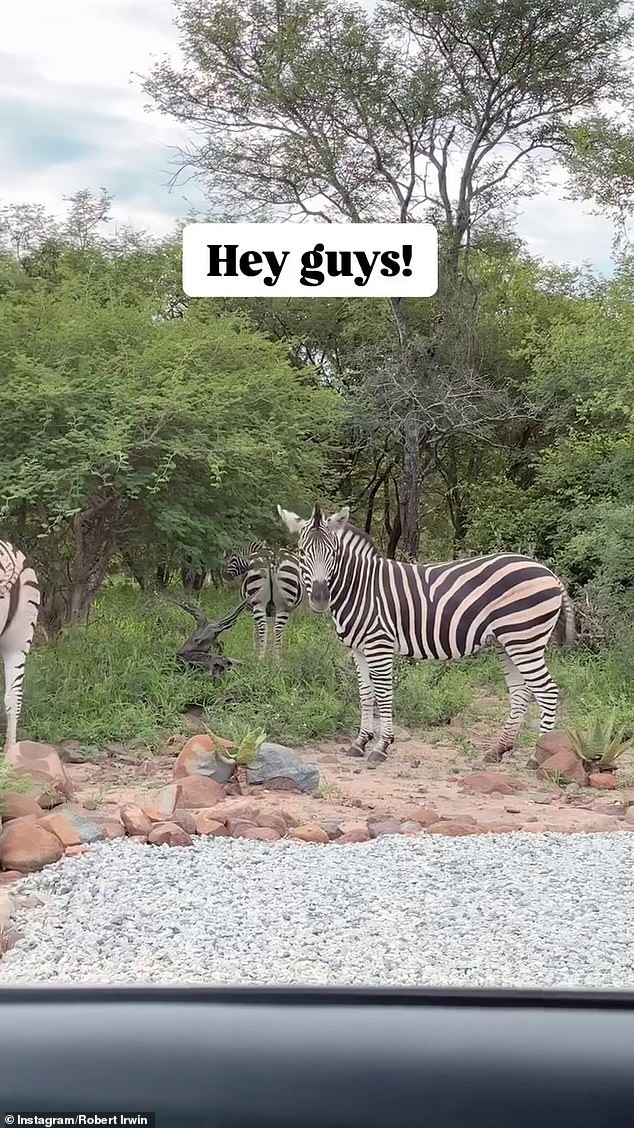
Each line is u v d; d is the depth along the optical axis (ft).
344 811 22.54
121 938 14.02
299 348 72.95
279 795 23.80
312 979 12.67
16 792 19.61
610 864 17.74
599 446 52.29
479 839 19.31
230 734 28.02
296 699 31.42
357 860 17.61
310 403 42.78
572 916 15.15
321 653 35.17
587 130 56.75
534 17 65.21
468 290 66.85
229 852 17.89
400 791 24.99
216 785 22.67
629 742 29.73
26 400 33.37
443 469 71.10
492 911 15.21
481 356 67.10
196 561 38.73
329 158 67.10
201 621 33.81
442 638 28.32
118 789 23.80
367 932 14.37
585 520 51.13
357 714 31.63
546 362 57.67
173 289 61.11
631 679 37.32
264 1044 5.34
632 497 51.34
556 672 38.83
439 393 60.64
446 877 16.74
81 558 37.55
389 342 64.75
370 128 67.62
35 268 65.67
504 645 28.53
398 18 67.46
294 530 30.19
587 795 25.22
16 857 17.17
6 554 25.73
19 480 33.14
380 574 28.30
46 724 27.94
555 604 28.53
